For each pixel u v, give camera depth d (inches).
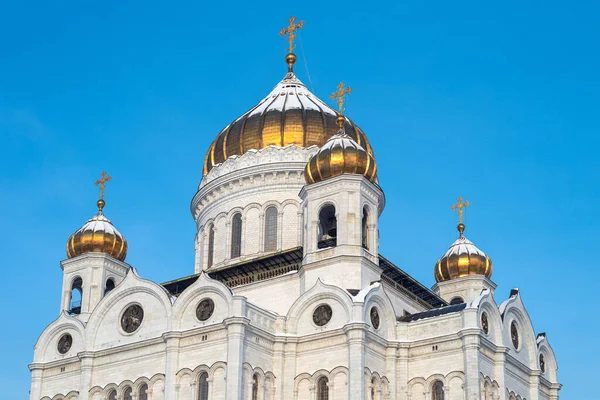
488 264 4416.8
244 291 3828.7
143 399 3459.6
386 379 3464.6
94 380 3595.0
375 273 3673.7
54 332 3806.6
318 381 3417.8
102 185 4281.5
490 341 3508.9
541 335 3986.2
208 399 3299.7
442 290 4407.0
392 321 3548.2
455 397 3378.4
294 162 4133.9
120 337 3592.5
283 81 4569.4
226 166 4237.2
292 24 4741.6
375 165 3794.3
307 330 3489.2
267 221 4109.3
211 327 3371.1
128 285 3639.3
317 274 3619.6
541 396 3848.4
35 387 3752.5
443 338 3454.7
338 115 3946.9
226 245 4151.1
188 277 3993.6
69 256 4101.9
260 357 3398.1
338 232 3634.4
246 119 4338.1
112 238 4101.9
